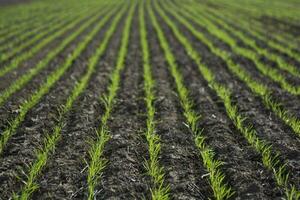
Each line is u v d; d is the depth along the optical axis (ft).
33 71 6.97
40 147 4.42
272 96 5.69
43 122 4.93
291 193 3.68
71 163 4.20
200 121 5.01
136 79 6.64
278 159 4.22
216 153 4.34
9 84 6.30
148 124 4.78
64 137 4.65
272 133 4.69
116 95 5.86
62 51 9.04
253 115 5.13
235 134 4.71
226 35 10.72
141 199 3.78
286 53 8.34
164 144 4.51
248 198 3.74
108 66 7.56
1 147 4.39
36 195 3.81
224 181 3.96
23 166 4.14
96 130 4.81
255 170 4.08
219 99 5.65
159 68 7.38
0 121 4.95
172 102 5.59
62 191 3.85
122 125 4.95
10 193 3.82
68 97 5.69
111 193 3.82
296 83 6.26
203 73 6.73
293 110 5.29
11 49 9.43
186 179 3.99
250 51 8.54
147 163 4.16
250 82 6.26
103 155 4.35
